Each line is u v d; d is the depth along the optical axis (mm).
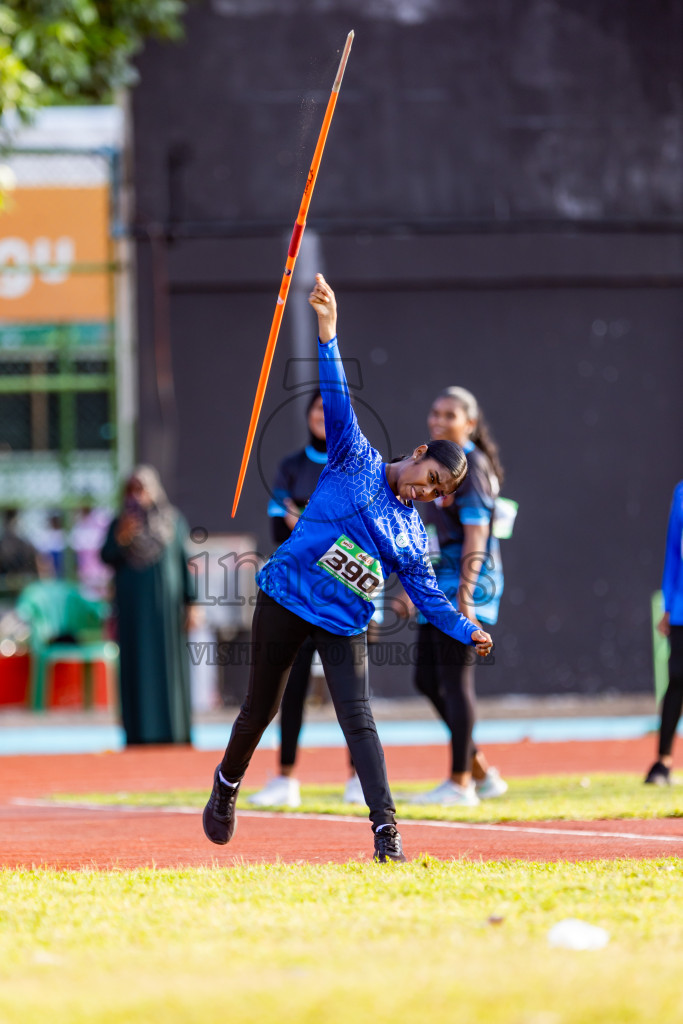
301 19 50875
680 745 40594
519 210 51656
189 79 50531
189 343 50469
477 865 13953
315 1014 7691
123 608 41562
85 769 35844
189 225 50406
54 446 50906
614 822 19859
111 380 50594
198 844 18234
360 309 51062
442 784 23219
